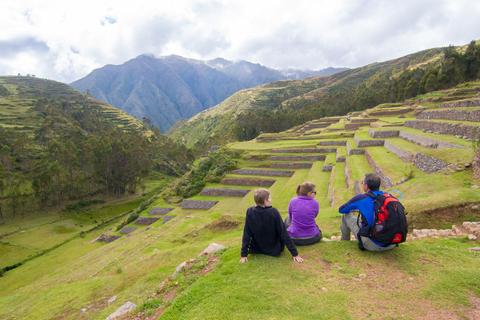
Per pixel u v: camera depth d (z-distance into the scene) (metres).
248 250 6.96
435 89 77.19
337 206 18.47
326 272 6.10
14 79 198.00
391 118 53.81
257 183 45.75
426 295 5.28
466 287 5.47
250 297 5.31
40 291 17.66
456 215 11.52
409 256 6.66
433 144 23.50
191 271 7.86
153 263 13.78
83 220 63.72
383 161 24.41
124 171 79.62
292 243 6.54
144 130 159.25
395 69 199.88
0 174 66.00
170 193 54.41
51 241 51.53
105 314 9.59
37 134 99.75
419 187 15.29
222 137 125.81
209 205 42.66
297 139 65.19
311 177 34.78
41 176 66.19
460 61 73.81
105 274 16.38
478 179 13.95
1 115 113.25
